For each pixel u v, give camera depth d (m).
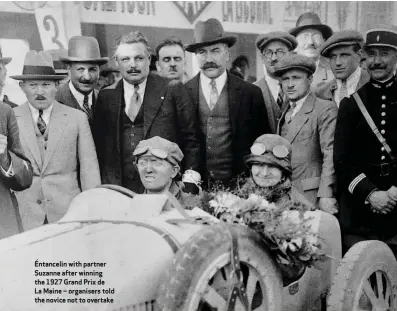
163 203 3.65
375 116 5.47
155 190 4.20
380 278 4.21
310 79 5.67
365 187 5.36
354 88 5.95
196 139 5.68
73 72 5.36
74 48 5.35
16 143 5.13
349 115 5.52
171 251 3.22
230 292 3.11
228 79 5.77
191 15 5.71
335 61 5.96
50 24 5.28
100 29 5.46
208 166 5.71
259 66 5.96
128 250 3.23
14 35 5.15
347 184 5.45
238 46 5.87
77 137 5.36
